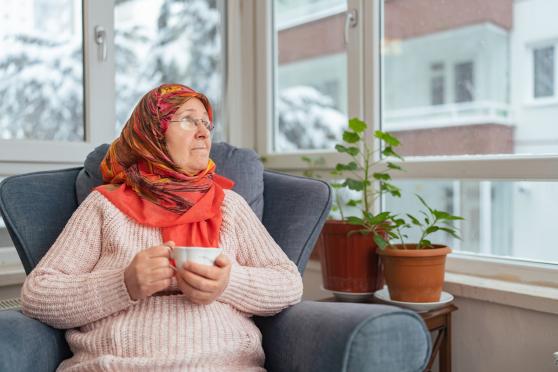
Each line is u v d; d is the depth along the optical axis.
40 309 1.10
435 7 1.87
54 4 1.91
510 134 1.73
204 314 1.12
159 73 2.23
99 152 1.49
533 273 1.57
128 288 1.07
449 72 1.85
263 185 1.54
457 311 1.62
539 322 1.44
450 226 1.82
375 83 1.96
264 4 2.35
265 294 1.17
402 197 1.93
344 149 1.70
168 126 1.28
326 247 1.65
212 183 1.35
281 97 2.37
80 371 1.06
